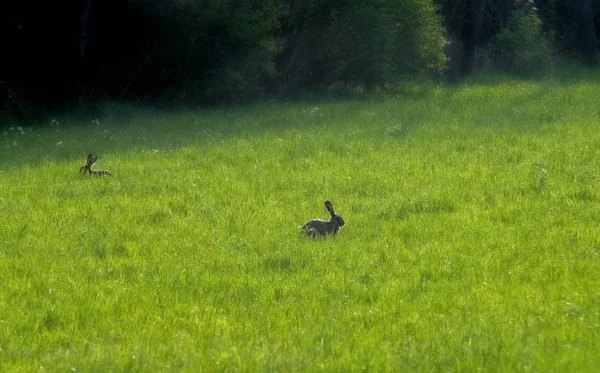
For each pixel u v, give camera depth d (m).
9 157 39.78
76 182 33.06
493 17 93.62
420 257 22.22
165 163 36.53
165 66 59.75
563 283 19.41
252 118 51.69
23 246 23.98
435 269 20.98
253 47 60.06
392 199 28.97
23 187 32.19
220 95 61.12
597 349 15.31
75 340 16.66
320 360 15.25
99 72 60.31
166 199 29.70
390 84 66.19
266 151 38.81
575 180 31.17
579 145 38.16
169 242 24.22
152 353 15.70
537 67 84.31
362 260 21.98
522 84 70.56
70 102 58.91
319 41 65.50
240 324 17.31
